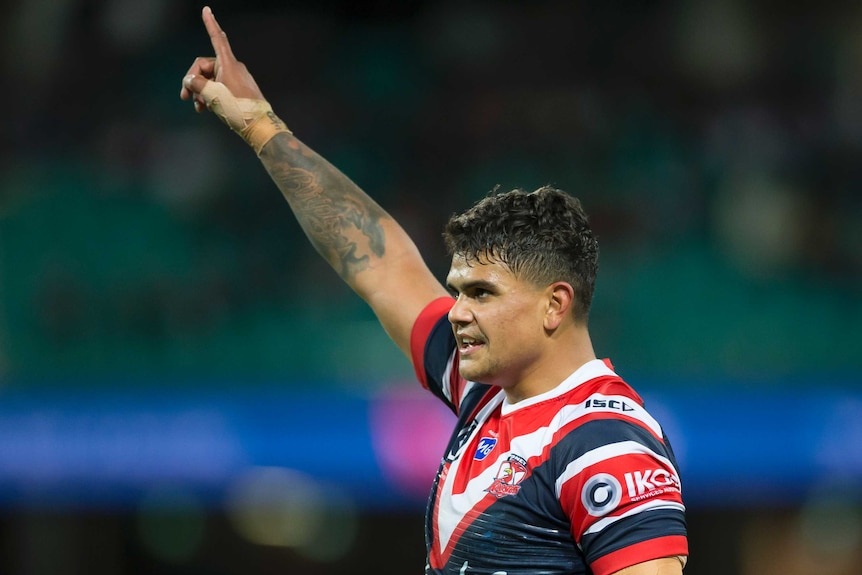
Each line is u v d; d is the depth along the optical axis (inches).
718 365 1284.4
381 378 1162.6
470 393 373.7
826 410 1072.8
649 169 1642.5
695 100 1774.1
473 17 1881.2
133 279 1357.0
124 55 1759.4
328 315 1306.6
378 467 1032.8
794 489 1079.6
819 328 1362.0
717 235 1525.6
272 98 1781.5
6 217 1373.0
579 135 1708.9
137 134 1610.5
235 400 1067.3
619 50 1835.6
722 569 1302.9
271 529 1353.3
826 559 1243.2
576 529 318.0
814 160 1620.3
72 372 1232.8
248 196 1502.2
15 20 1752.0
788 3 1840.6
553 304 335.3
